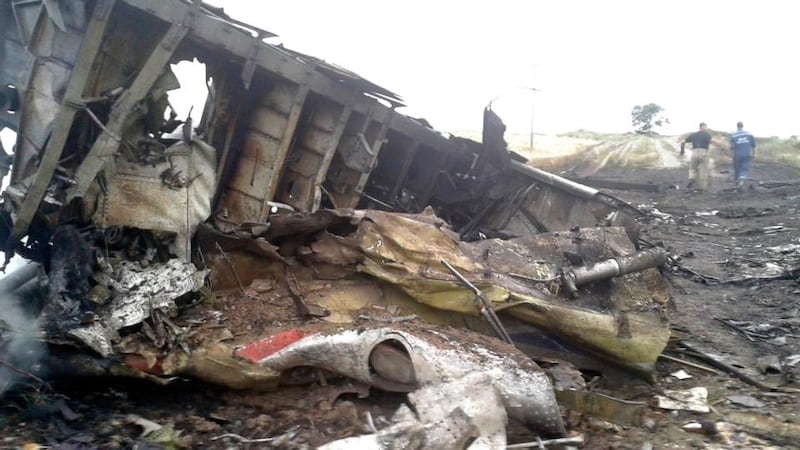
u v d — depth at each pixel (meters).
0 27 5.01
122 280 4.07
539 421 3.28
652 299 4.86
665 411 4.06
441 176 7.28
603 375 4.51
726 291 7.41
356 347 3.63
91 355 3.53
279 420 3.56
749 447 3.57
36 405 3.46
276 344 3.81
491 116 6.86
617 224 6.54
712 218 12.75
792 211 12.80
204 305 4.21
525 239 5.09
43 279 4.35
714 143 26.97
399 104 6.13
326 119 5.99
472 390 3.21
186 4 4.61
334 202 6.29
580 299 4.65
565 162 24.78
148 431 3.34
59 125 4.25
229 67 5.47
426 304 4.37
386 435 3.00
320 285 4.48
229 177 5.87
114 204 4.50
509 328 4.45
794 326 6.02
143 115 4.66
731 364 4.97
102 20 4.20
